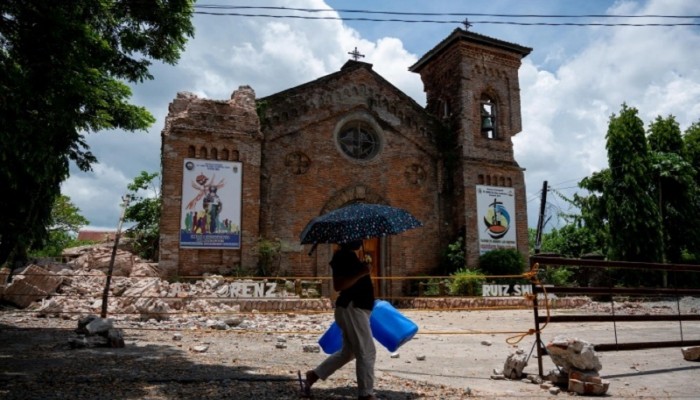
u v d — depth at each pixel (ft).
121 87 33.99
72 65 23.57
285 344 32.04
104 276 58.13
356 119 82.38
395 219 17.04
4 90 21.02
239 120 72.02
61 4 24.12
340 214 17.03
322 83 80.48
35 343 29.86
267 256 69.21
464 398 18.21
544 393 19.51
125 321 42.14
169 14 36.99
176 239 65.77
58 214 121.49
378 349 32.53
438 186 86.17
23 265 59.72
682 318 27.40
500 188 86.48
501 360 28.30
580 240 122.52
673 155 103.35
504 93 91.86
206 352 28.40
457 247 81.82
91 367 22.27
